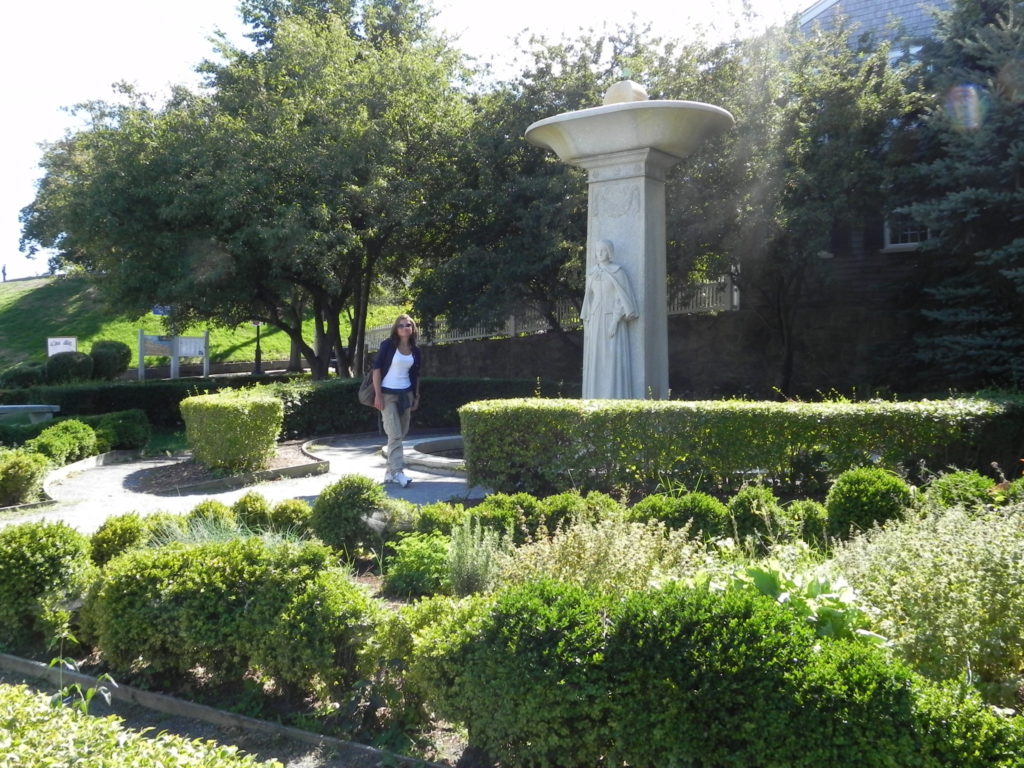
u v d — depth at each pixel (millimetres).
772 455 8500
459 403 20844
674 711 3305
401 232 22859
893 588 3934
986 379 17188
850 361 21891
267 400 12320
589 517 6465
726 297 23188
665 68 19875
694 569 4680
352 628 4395
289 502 7512
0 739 2760
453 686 3801
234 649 4637
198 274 19859
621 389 11164
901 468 8477
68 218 20672
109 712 4629
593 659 3494
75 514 9688
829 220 18203
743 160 18531
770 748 3158
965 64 17406
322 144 20703
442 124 22203
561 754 3523
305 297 26625
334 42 21984
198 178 19328
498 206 21141
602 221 11453
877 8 23516
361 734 4168
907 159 19016
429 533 6648
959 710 3018
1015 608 3693
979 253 15469
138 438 16203
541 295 22078
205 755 2848
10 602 5398
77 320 41312
